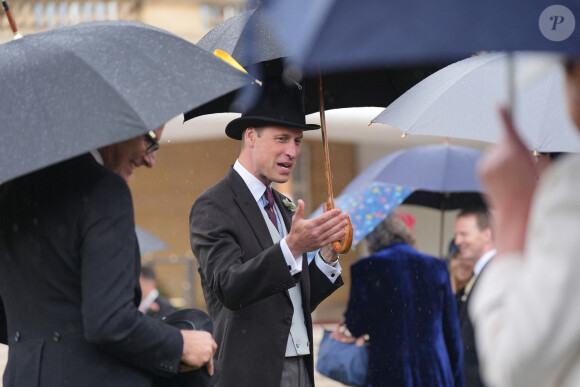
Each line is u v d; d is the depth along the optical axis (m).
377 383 6.70
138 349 3.42
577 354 2.04
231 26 5.33
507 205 2.22
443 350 6.73
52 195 3.52
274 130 4.82
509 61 2.33
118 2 21.11
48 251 3.49
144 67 3.39
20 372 3.51
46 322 3.50
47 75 3.36
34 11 21.12
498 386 2.10
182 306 20.12
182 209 24.25
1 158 3.17
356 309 6.80
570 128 4.53
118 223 3.43
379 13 2.15
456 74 4.99
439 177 7.77
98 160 3.71
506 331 2.04
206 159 24.39
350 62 2.10
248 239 4.73
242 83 3.49
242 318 4.70
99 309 3.31
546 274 1.98
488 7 2.28
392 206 7.85
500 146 2.26
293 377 4.79
